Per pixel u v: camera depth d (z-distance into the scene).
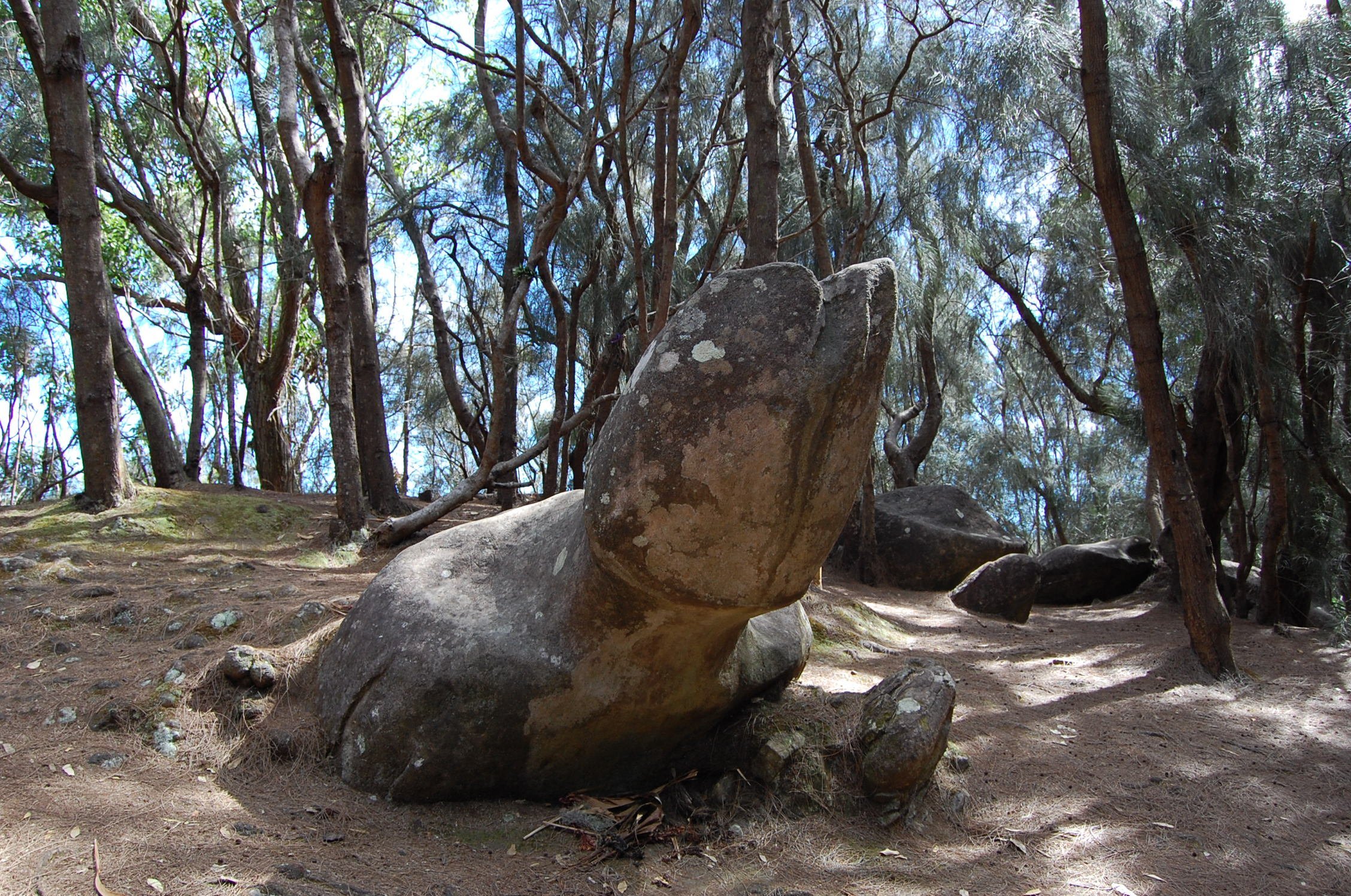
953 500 10.49
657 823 3.41
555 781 3.54
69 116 6.40
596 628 3.34
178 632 4.42
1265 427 7.15
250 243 14.44
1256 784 4.27
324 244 6.64
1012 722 4.86
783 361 2.76
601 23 8.59
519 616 3.52
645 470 2.88
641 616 3.24
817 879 3.15
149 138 11.62
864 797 3.63
